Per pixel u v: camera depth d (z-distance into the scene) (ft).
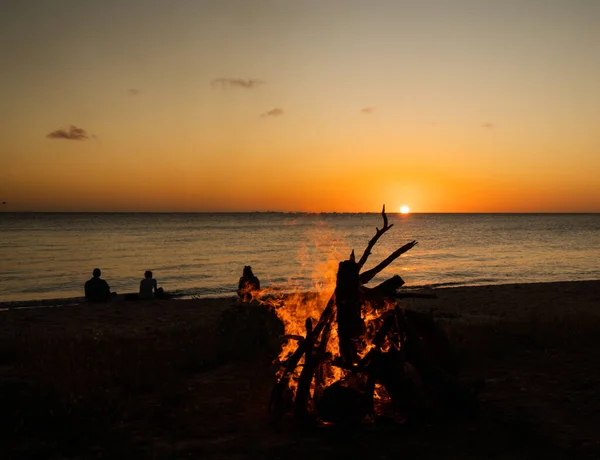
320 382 17.78
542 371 22.59
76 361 23.48
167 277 116.88
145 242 255.09
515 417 16.67
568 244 231.09
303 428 16.14
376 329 17.88
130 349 26.61
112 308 55.11
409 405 15.99
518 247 212.23
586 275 114.93
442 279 106.52
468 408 16.57
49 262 153.48
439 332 17.95
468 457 13.69
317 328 17.26
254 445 14.84
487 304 55.01
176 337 31.45
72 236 310.24
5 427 16.14
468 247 212.84
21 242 252.01
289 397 17.54
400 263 144.05
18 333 37.32
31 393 18.80
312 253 188.03
